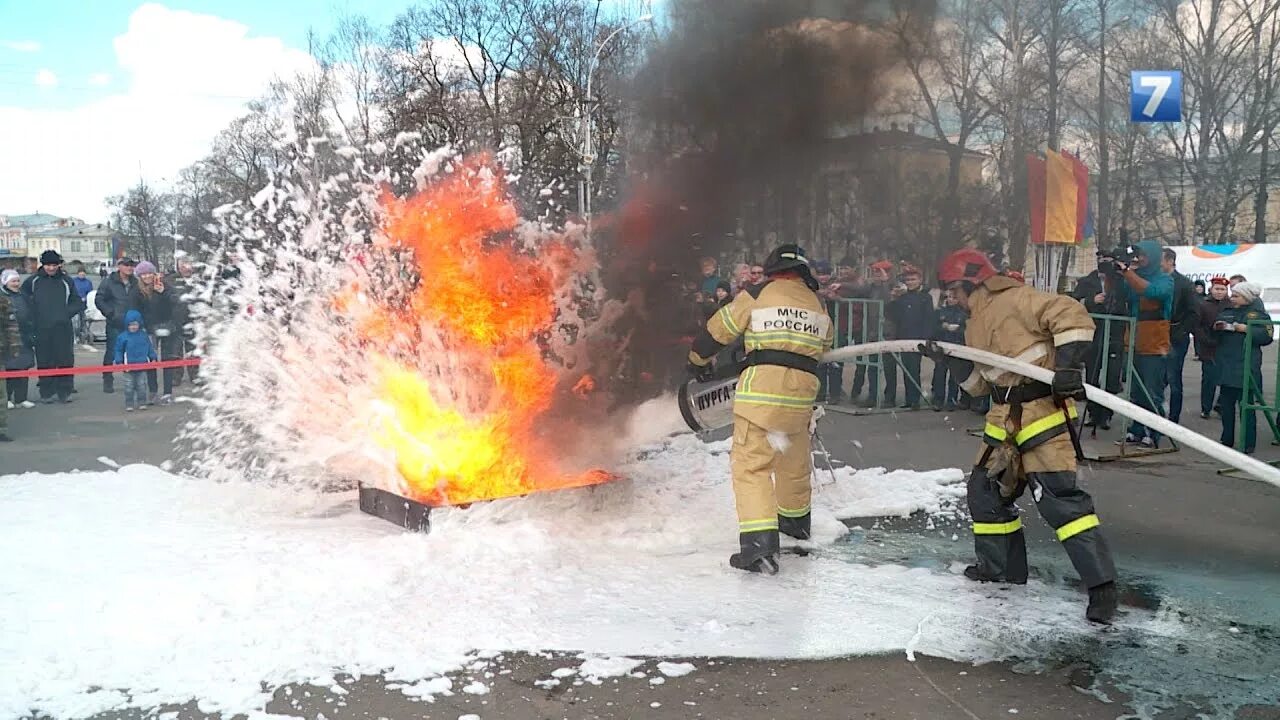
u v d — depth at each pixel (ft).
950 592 14.73
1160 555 17.04
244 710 10.50
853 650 12.31
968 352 14.47
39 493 21.17
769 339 15.69
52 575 14.92
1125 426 27.30
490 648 12.20
